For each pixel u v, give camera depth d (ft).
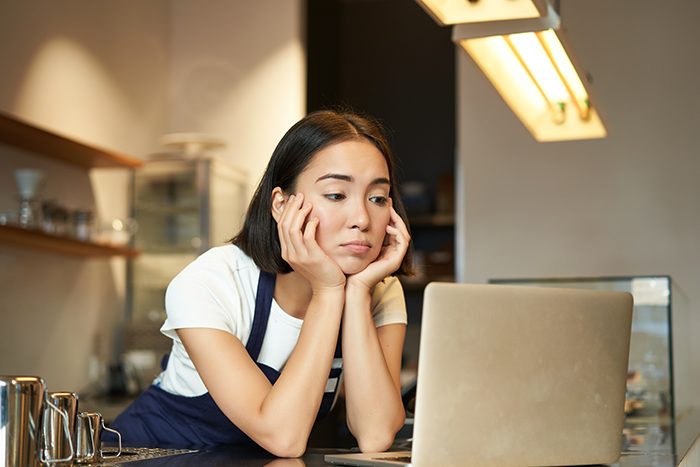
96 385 11.50
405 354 14.79
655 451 4.14
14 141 9.37
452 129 15.47
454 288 2.90
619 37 11.69
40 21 10.41
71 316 11.02
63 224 9.86
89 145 9.98
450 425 2.90
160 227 12.12
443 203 14.35
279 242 4.06
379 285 4.63
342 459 3.26
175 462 3.34
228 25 13.69
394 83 15.85
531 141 12.04
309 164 3.84
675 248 11.24
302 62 13.46
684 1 11.47
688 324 9.66
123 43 12.44
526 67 6.37
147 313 12.20
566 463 3.18
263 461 3.37
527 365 3.05
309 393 3.52
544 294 3.10
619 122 11.64
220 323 3.80
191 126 13.69
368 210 3.85
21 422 2.94
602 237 11.58
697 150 11.27
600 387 3.26
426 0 5.24
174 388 4.50
